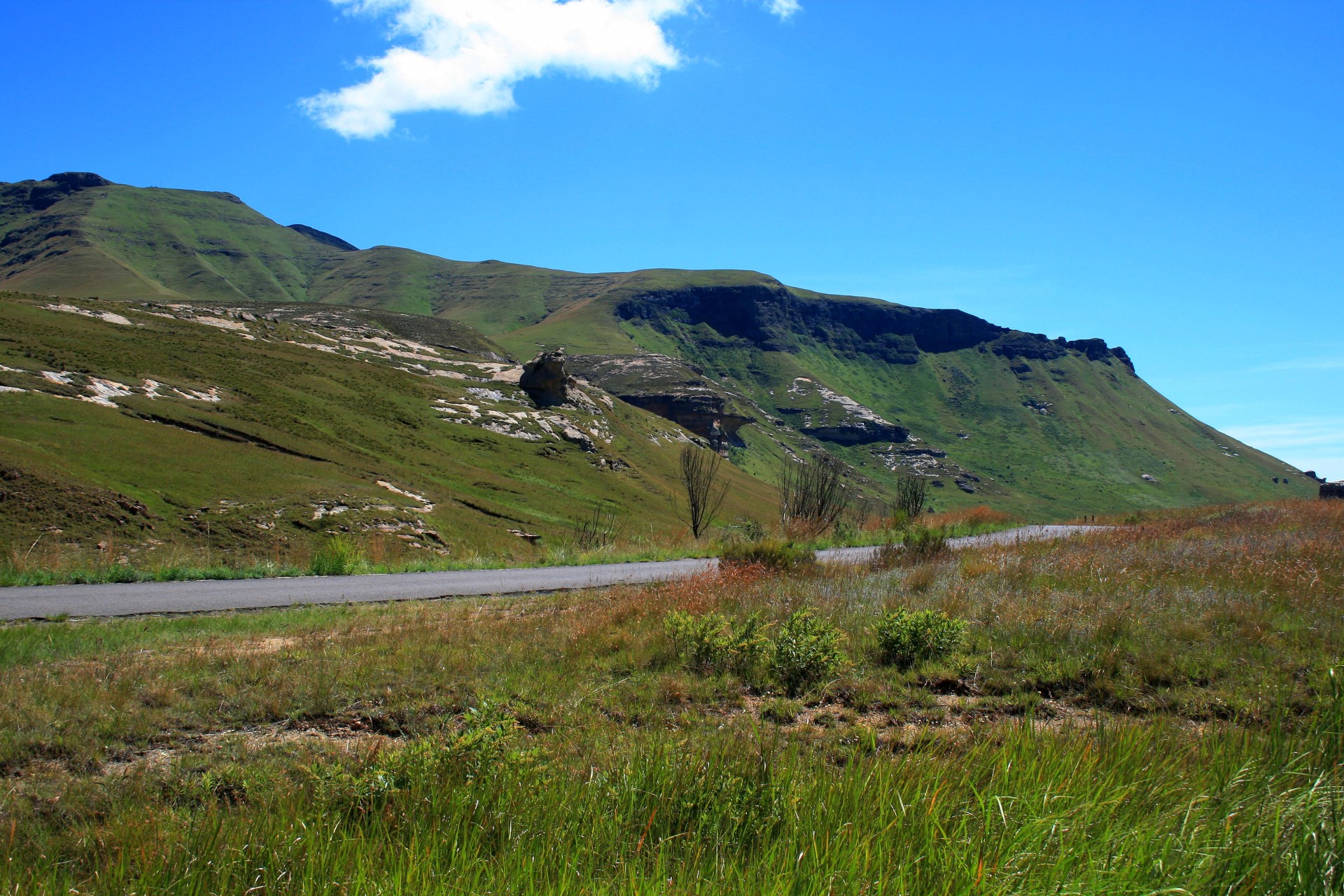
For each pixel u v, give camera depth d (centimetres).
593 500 7344
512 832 333
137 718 543
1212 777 372
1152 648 696
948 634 727
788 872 291
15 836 362
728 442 17825
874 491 18300
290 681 633
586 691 628
